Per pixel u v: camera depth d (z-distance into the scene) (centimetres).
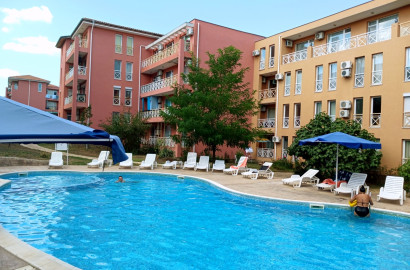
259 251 689
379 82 1947
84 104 3216
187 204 1137
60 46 4131
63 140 456
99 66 3250
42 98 5881
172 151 2758
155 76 3434
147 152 2992
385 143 1873
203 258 642
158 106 3291
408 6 1955
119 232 796
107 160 2116
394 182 1168
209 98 1995
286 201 1107
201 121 1997
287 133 2589
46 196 1212
